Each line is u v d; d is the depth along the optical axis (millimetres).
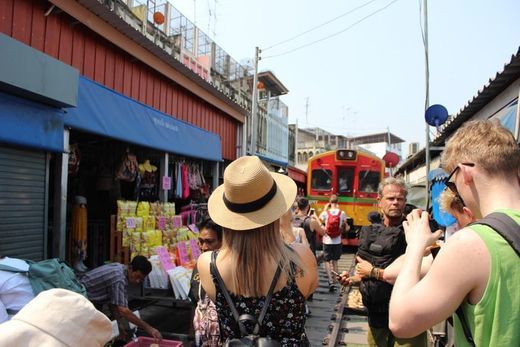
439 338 3990
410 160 18844
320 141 50312
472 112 8703
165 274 5586
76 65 6527
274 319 1819
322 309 7262
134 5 11477
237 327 1865
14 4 5367
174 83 9555
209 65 17625
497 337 1198
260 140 25078
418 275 1495
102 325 1323
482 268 1238
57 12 6090
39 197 4633
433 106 7223
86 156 7469
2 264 3066
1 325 1235
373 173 14969
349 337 5879
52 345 1196
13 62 3867
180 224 7797
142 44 7883
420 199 10406
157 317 6371
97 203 7676
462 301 1322
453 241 1325
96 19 6699
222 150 12641
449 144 1577
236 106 13008
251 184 1884
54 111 4734
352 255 14250
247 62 25266
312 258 2066
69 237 6496
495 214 1315
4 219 4148
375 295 3350
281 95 33719
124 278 4270
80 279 4191
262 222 1854
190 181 9633
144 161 7809
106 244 7242
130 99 6887
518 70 6020
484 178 1406
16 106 4168
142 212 6562
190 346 4473
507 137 1428
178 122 8633
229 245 1923
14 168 4289
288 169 20672
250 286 1832
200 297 3328
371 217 4215
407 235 1788
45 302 1273
